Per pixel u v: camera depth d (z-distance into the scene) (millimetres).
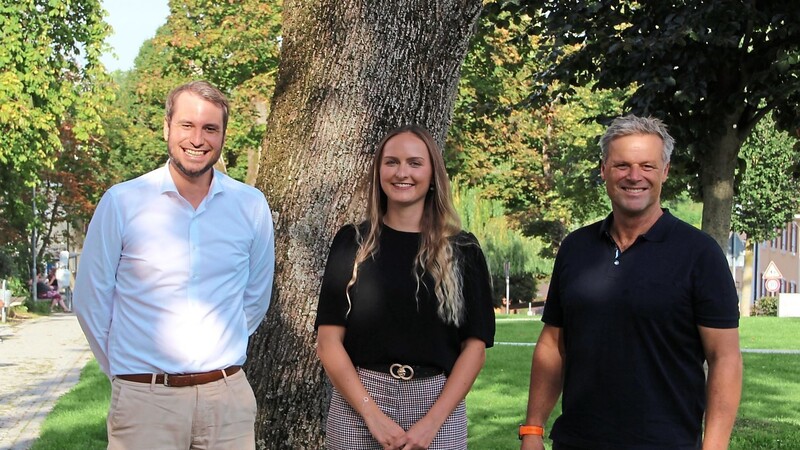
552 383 3646
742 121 7145
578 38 7801
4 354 15141
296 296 4438
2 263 29406
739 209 27922
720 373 3207
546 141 28062
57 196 35250
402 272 3473
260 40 27422
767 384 11195
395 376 3434
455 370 3479
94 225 3697
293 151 4445
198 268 3740
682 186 8633
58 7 21188
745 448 7527
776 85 6785
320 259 4430
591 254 3396
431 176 3555
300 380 4457
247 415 3881
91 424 8562
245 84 27141
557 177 25891
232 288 3840
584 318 3346
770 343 16141
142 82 30812
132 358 3703
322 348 3518
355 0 4309
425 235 3510
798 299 28625
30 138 21562
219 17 28688
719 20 6531
